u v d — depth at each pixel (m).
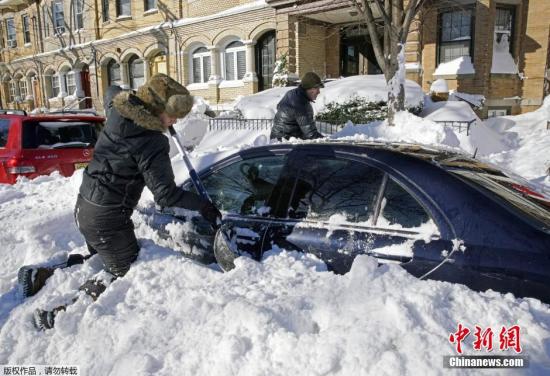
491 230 2.02
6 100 30.38
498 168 2.82
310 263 2.42
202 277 2.61
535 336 1.73
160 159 2.50
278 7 14.07
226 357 1.94
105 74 22.19
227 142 10.67
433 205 2.17
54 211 4.61
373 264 2.15
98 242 2.71
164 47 18.72
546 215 2.15
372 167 2.44
